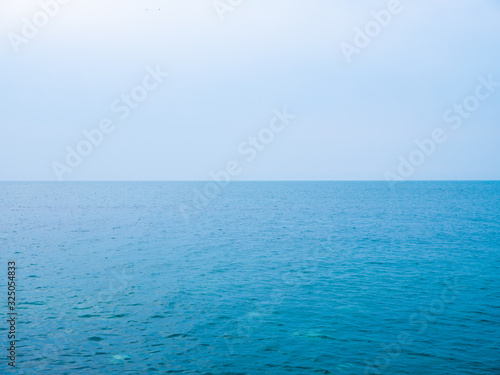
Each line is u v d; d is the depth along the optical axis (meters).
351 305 22.02
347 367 14.63
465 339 17.19
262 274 29.64
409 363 14.90
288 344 16.72
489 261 34.00
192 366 14.70
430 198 144.38
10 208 95.06
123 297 23.56
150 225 62.22
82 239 47.03
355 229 57.28
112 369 14.39
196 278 28.27
